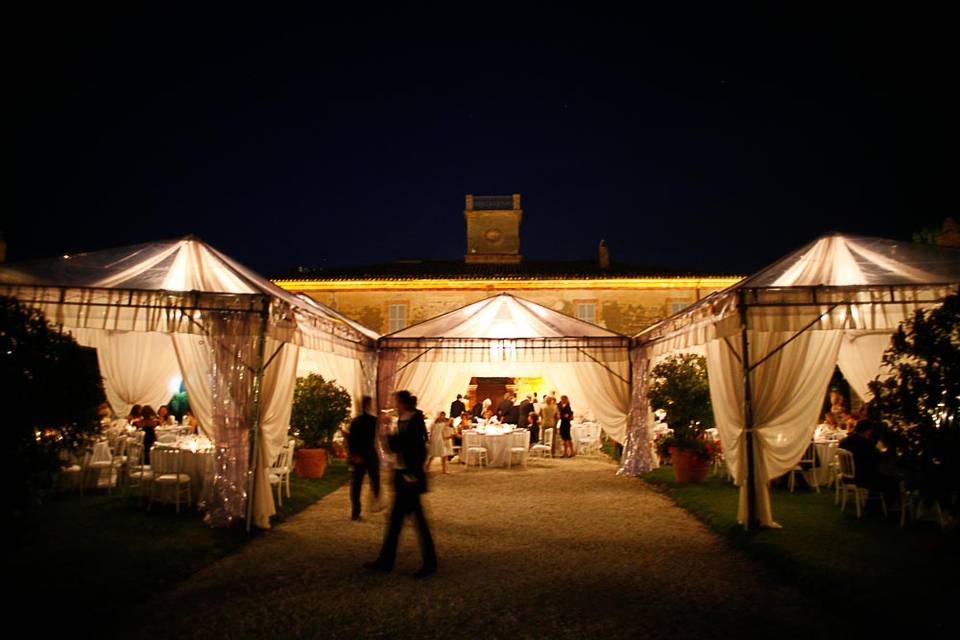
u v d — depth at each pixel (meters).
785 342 7.81
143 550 6.54
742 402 7.95
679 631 4.61
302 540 7.40
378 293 22.53
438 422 13.78
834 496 9.78
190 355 8.98
